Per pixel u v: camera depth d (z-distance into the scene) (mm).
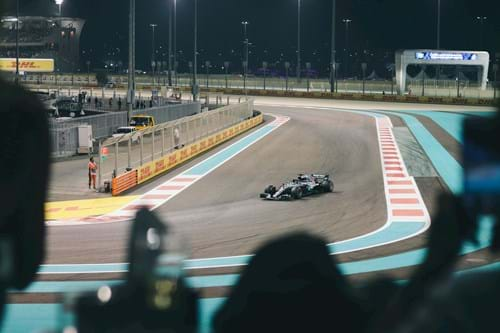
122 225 25469
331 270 1276
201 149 47875
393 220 25906
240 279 1286
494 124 1296
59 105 82500
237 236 22859
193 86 76438
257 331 1246
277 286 1255
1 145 1332
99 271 16781
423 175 36875
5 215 1317
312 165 41375
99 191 33719
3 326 1339
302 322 1236
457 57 87562
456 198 1297
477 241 1289
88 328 1248
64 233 23922
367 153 45625
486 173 1288
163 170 39906
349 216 26781
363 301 1260
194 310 1337
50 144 1414
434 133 55438
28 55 155500
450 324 1182
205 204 30094
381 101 91188
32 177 1363
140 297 1290
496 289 1185
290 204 29516
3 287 1326
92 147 46219
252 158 44688
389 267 17062
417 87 93875
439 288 1220
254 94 109625
